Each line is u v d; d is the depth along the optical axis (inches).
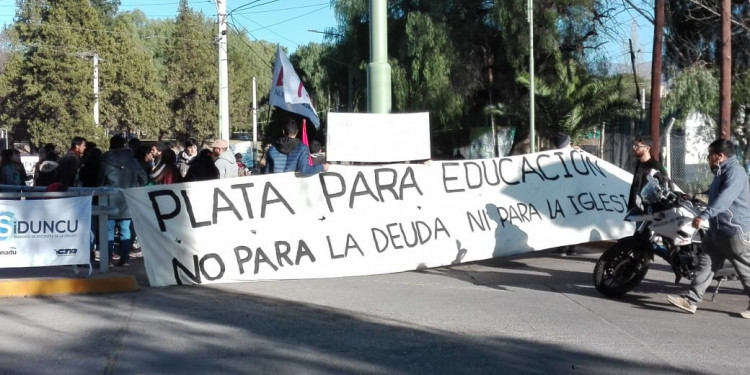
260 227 379.6
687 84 799.1
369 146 403.9
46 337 276.5
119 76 1796.3
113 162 422.9
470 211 421.1
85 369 239.8
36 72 1621.6
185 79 1932.8
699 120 836.6
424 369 239.3
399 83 1154.7
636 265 336.2
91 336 277.9
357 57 1268.5
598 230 442.3
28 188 418.9
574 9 1105.4
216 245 373.1
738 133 794.8
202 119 1925.4
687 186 838.5
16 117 1683.1
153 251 365.1
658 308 324.8
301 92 494.3
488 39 1178.0
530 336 278.1
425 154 411.5
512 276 398.6
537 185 439.5
